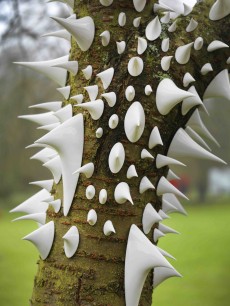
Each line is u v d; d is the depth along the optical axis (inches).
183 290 261.1
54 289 62.7
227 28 65.9
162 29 63.6
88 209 62.2
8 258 334.6
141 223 63.2
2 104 215.6
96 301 61.5
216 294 250.8
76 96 64.3
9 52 199.0
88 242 62.1
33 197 71.4
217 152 371.6
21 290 264.7
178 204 72.3
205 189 841.5
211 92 67.3
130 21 63.8
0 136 224.2
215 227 483.5
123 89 62.1
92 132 62.3
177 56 63.2
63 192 63.4
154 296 253.4
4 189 376.8
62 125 62.2
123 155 61.5
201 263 319.9
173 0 64.1
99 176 62.1
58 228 63.6
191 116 67.8
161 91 61.8
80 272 61.9
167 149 65.0
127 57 62.8
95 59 64.1
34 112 214.2
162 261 59.1
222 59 66.2
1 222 458.9
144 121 61.8
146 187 62.6
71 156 62.2
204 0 66.6
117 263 61.9
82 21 63.4
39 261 65.8
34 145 71.7
